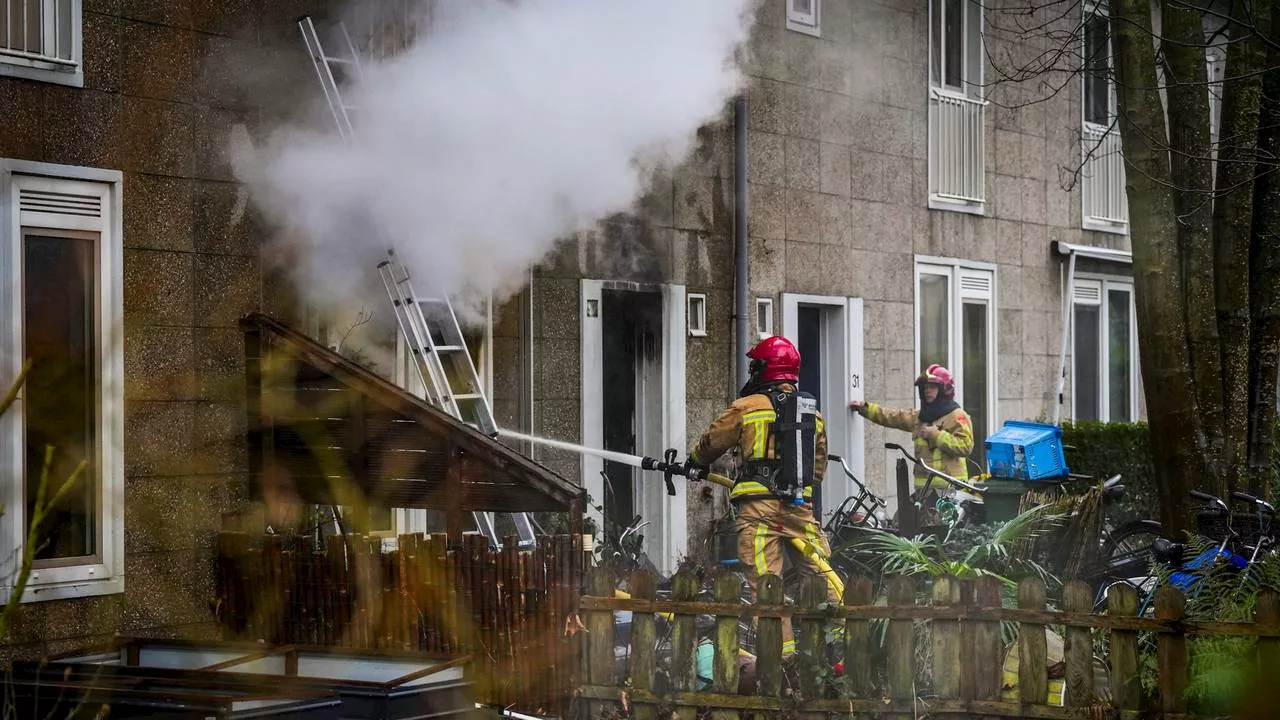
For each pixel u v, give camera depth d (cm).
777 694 669
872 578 888
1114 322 1800
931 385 1222
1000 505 1059
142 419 816
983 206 1549
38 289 777
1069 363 1705
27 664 591
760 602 675
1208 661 638
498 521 995
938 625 660
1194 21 1023
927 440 1222
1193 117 1023
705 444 844
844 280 1363
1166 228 994
